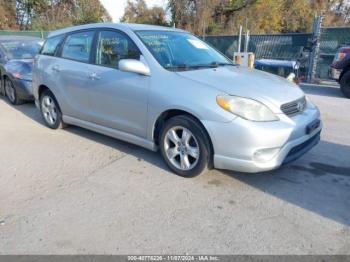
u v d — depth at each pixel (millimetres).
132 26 4203
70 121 5039
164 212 3002
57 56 5070
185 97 3359
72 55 4816
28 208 3074
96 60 4398
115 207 3086
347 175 3746
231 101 3139
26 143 4836
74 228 2770
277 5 26734
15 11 31297
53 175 3771
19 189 3445
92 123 4637
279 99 3281
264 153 3143
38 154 4406
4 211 3027
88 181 3609
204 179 3619
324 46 11195
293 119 3299
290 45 12078
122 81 3941
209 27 26312
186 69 3760
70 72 4699
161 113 3578
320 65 11352
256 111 3117
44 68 5230
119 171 3850
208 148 3365
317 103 7727
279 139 3117
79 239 2631
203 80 3434
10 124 5816
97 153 4422
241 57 10781
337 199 3229
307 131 3408
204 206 3098
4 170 3912
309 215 2957
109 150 4523
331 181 3598
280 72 11859
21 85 6945
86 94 4508
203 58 4250
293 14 27328
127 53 3996
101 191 3387
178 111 3510
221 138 3186
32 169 3938
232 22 26500
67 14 32938
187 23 26875
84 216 2941
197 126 3336
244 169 3186
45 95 5438
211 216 2939
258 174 3742
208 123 3213
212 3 26359
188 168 3562
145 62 3770
